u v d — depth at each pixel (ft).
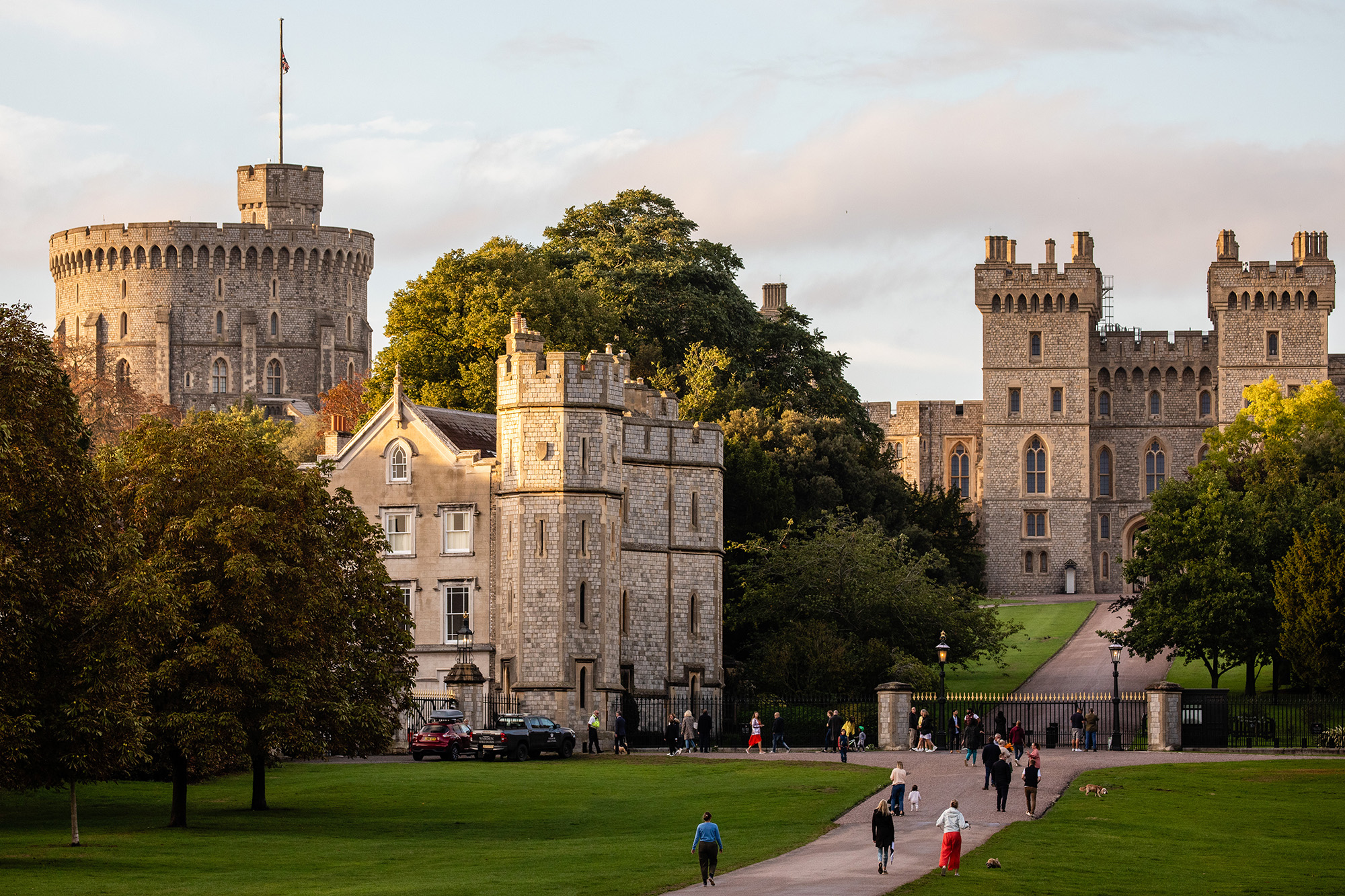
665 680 267.59
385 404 267.18
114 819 168.25
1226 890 125.70
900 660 281.33
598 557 251.39
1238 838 151.12
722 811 167.73
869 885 122.62
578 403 252.01
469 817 168.55
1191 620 283.59
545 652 248.32
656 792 184.96
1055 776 188.85
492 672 256.73
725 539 309.83
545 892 120.16
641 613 266.16
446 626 260.42
